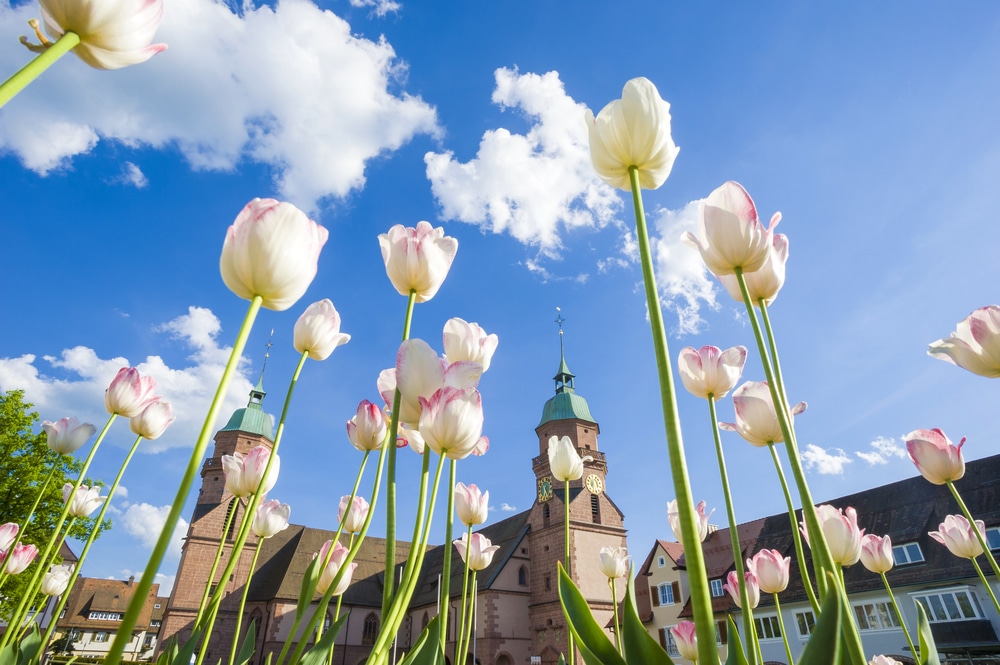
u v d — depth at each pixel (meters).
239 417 58.25
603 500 46.28
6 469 20.75
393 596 1.79
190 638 2.40
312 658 2.18
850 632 1.33
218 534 51.38
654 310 1.60
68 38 1.58
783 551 35.06
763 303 2.23
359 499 3.46
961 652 25.05
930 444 3.30
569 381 52.72
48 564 3.60
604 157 1.95
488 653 40.94
